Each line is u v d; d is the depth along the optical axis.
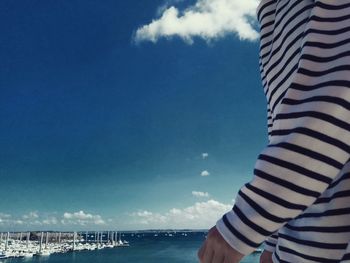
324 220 0.95
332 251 0.94
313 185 0.88
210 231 1.05
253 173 0.97
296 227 1.03
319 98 0.90
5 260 127.00
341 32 0.98
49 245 154.75
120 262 138.00
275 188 0.90
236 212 0.96
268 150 0.94
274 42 1.31
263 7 1.46
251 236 0.94
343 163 0.88
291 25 1.21
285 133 0.96
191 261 138.25
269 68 1.31
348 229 0.93
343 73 0.90
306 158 0.88
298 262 1.02
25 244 155.38
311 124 0.89
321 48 0.99
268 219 0.91
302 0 1.21
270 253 1.37
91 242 192.88
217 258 1.01
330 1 1.04
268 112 1.36
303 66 0.98
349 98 0.87
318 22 1.02
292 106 0.97
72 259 140.25
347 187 0.93
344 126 0.87
